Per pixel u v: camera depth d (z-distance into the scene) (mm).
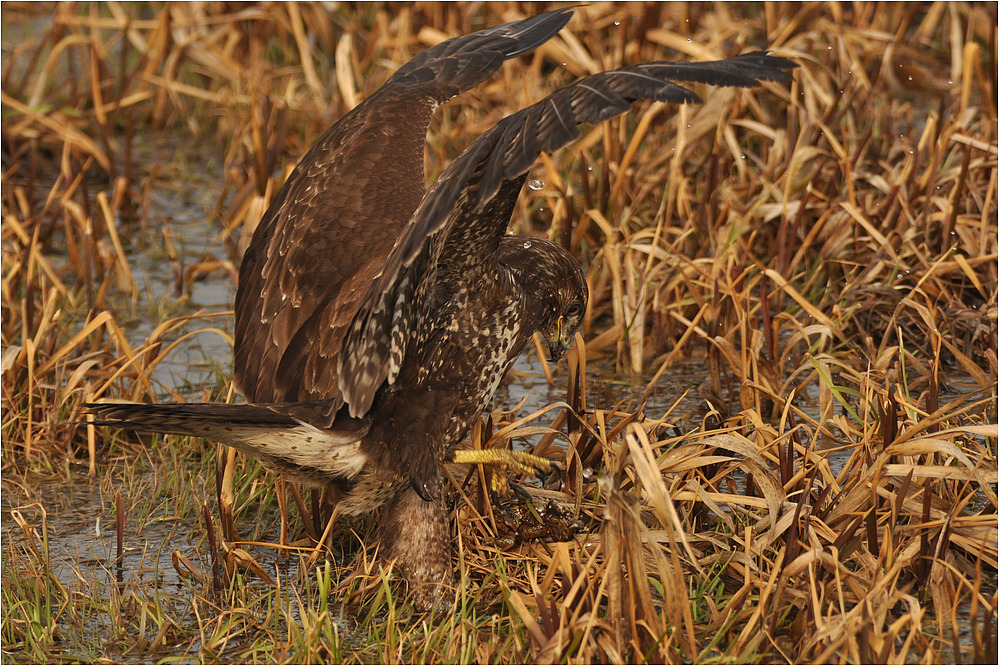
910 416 7930
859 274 11445
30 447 9219
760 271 11383
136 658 6801
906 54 16172
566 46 15297
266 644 6801
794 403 9773
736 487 8391
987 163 11547
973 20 15867
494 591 7301
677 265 10922
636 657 6340
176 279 12430
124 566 7832
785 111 14656
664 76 5453
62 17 16484
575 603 6797
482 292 7215
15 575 7453
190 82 17688
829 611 6527
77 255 12672
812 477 7629
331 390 7391
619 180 12406
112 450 9391
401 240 6121
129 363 9453
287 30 17547
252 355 7809
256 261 8070
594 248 12406
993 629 6711
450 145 14453
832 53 14922
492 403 10055
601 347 10953
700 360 10836
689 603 6805
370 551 7902
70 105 15250
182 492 8625
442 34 15711
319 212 7789
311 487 7594
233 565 7465
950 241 11234
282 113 13703
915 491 7590
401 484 7262
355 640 6938
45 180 15070
